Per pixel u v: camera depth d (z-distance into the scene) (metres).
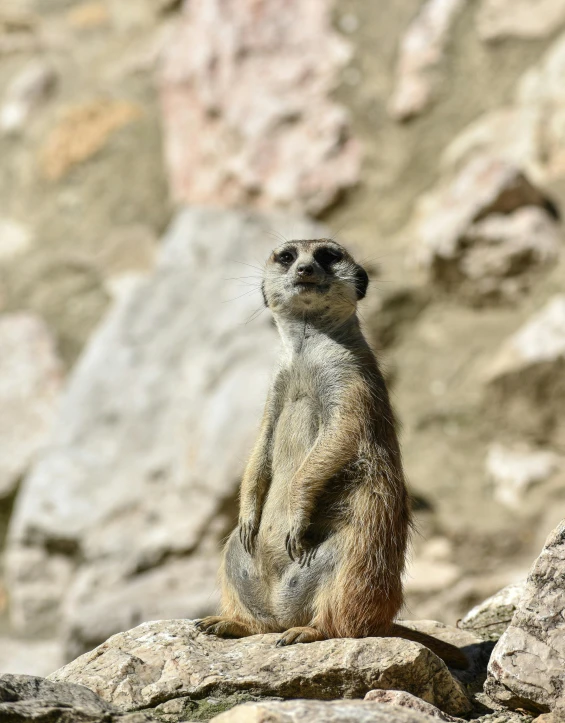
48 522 24.58
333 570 11.20
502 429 25.09
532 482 23.72
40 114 35.91
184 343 27.00
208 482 23.86
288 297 12.28
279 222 29.25
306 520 11.10
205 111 32.72
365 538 11.16
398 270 28.48
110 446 25.72
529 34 31.27
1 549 26.97
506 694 10.22
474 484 24.09
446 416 25.45
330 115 31.64
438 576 21.84
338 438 11.33
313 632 10.91
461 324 27.38
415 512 23.39
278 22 33.25
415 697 9.67
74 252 32.03
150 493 24.56
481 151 29.89
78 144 34.41
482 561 22.25
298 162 31.28
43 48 38.25
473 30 31.73
